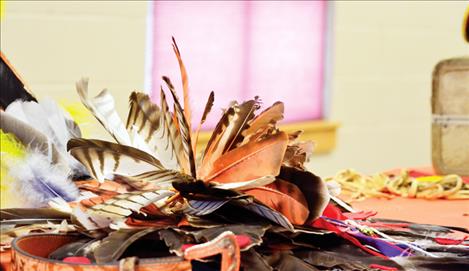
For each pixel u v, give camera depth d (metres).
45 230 0.81
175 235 0.73
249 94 2.86
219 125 0.83
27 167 0.84
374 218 1.03
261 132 0.84
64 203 0.83
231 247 0.69
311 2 2.98
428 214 1.15
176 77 2.60
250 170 0.80
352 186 1.30
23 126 0.86
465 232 0.98
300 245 0.81
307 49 3.00
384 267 0.79
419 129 3.40
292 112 2.99
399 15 3.19
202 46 2.68
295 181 0.82
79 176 0.87
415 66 3.31
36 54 2.10
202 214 0.76
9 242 0.80
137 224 0.77
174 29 2.58
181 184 0.78
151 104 0.85
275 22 2.89
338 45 3.03
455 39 3.42
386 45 3.18
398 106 3.29
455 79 1.40
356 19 3.07
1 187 0.83
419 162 3.44
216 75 2.74
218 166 0.81
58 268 0.68
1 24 2.02
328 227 0.85
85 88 0.86
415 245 0.90
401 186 1.32
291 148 0.85
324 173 3.06
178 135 0.83
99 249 0.71
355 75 3.11
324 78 3.07
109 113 0.86
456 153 1.41
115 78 2.28
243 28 2.80
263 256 0.78
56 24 2.13
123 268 0.67
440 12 3.34
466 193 1.29
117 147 0.78
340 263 0.79
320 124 2.98
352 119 3.14
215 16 2.70
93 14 2.20
